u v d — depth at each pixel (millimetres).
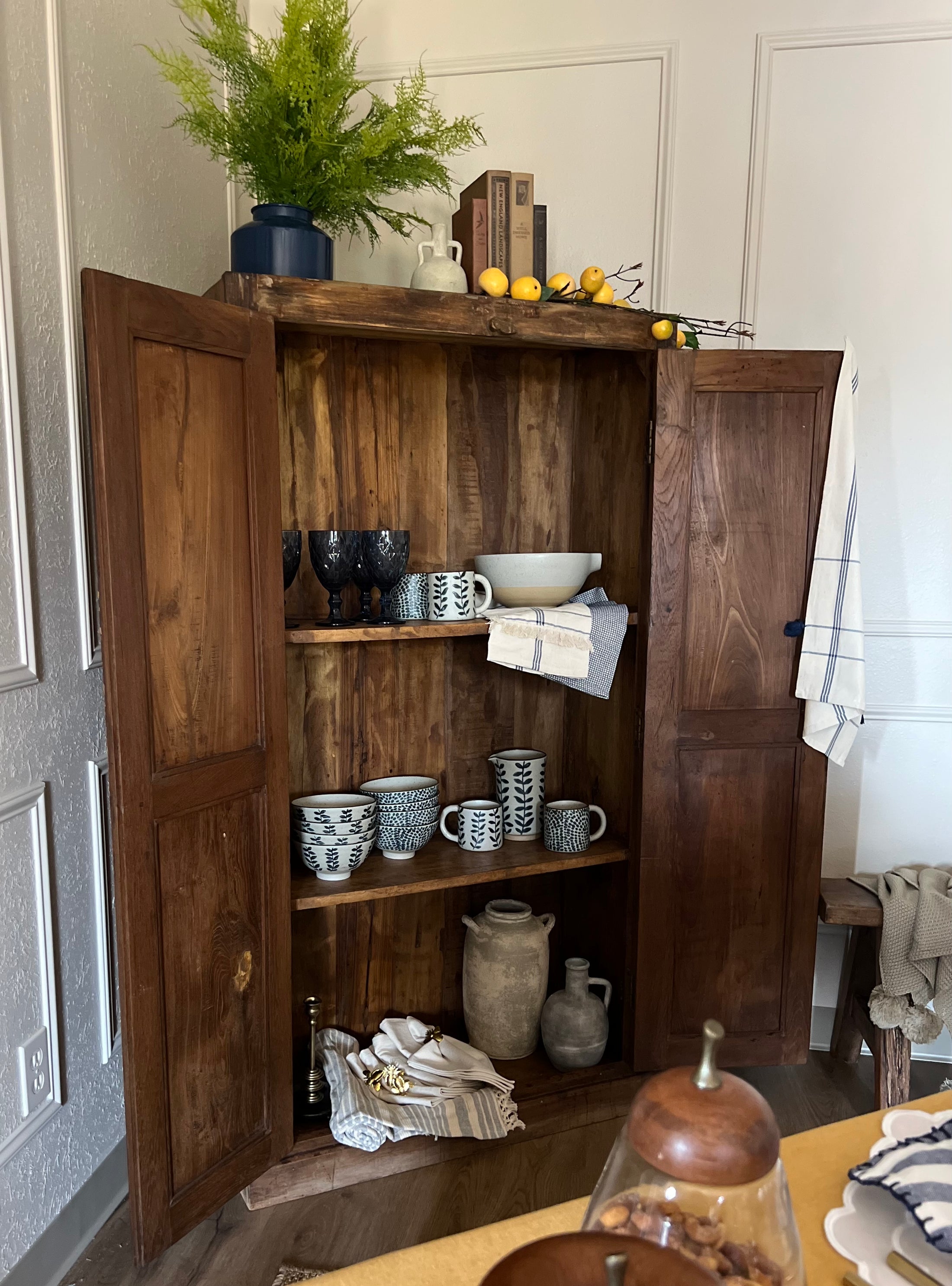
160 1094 1402
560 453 2125
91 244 1573
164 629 1370
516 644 1756
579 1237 480
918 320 2061
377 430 1946
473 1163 1790
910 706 2146
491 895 2174
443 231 1759
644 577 1831
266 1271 1511
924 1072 2160
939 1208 693
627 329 1752
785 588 1843
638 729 1873
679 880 1898
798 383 1781
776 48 2016
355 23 2125
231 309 1449
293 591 1925
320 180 1597
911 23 1975
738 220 2074
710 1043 537
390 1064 1864
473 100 2117
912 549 2113
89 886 1604
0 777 1348
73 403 1519
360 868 1854
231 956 1533
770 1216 515
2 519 1333
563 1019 1945
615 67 2064
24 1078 1401
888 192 2037
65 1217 1525
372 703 2012
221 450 1453
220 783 1479
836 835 2201
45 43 1415
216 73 1987
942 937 1827
